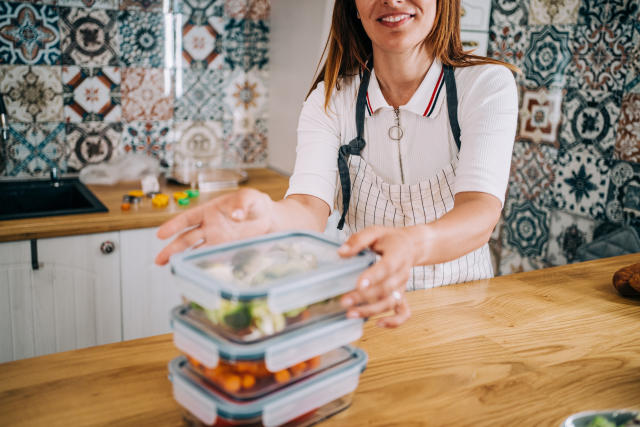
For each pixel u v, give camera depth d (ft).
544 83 7.36
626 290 3.74
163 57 8.26
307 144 4.15
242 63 8.81
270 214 2.81
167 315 6.86
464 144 3.55
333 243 2.29
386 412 2.38
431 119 3.91
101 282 6.39
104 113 8.07
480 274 4.48
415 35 3.45
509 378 2.70
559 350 3.00
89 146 8.08
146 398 2.44
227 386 1.95
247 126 9.11
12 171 7.69
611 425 2.10
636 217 6.33
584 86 6.82
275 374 2.01
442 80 3.79
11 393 2.45
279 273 1.91
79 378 2.59
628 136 6.33
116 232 6.34
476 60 3.75
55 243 6.07
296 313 1.97
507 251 8.32
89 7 7.64
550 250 7.55
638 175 6.26
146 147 8.45
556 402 2.51
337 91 4.17
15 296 6.01
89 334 6.47
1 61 7.32
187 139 8.70
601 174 6.72
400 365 2.78
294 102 8.26
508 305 3.60
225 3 8.46
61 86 7.73
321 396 2.13
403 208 4.17
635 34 6.14
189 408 2.09
